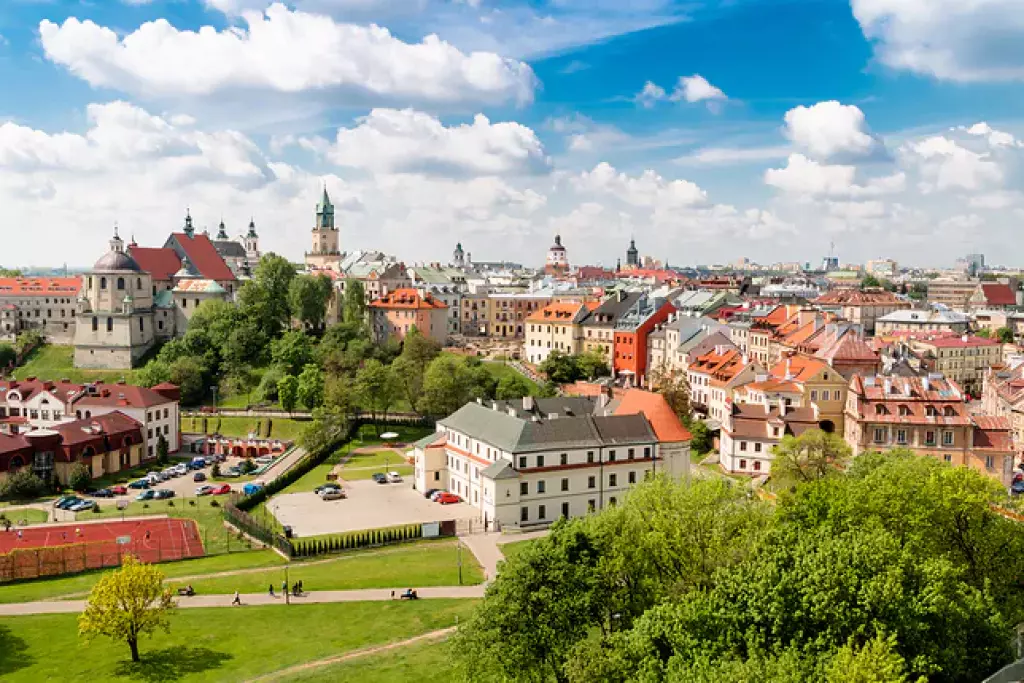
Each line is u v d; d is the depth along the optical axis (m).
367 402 190.38
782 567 56.59
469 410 138.88
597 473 122.81
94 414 173.88
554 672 56.97
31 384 184.38
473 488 127.88
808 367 150.62
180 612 84.50
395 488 142.12
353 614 83.12
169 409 180.38
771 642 51.66
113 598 70.94
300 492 140.00
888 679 42.44
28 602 88.81
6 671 70.25
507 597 58.78
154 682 67.75
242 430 192.00
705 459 157.12
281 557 105.19
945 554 65.94
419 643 74.56
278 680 66.75
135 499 138.75
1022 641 58.78
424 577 95.06
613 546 66.25
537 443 119.31
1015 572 66.75
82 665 71.44
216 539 114.62
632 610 64.62
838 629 50.56
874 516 68.50
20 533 117.62
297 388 195.50
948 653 49.97
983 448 127.81
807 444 115.38
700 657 48.28
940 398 132.12
